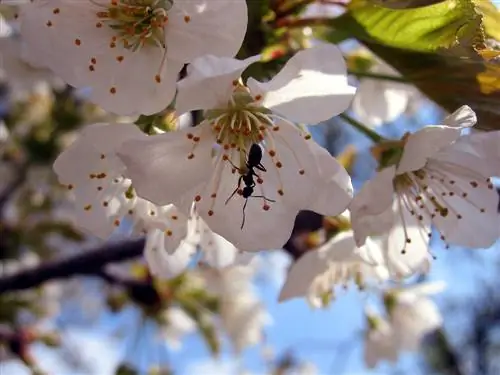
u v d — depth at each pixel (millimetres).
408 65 78
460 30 70
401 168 76
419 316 137
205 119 75
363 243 74
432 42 73
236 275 145
